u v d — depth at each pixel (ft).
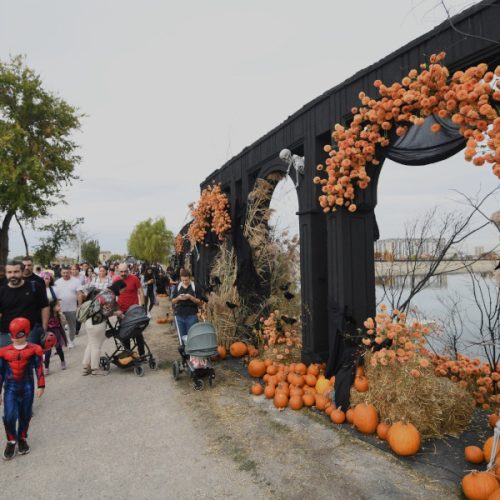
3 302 16.12
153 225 254.68
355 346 15.16
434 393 12.23
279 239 25.38
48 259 92.02
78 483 10.33
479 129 10.27
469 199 14.48
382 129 14.61
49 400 16.90
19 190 75.77
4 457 11.76
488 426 12.76
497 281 12.25
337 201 15.52
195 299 20.71
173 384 18.62
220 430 13.29
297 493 9.49
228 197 30.12
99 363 22.53
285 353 19.63
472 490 8.77
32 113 81.35
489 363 15.76
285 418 14.17
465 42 11.56
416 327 13.65
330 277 16.69
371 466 10.58
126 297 23.12
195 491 9.77
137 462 11.32
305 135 18.92
